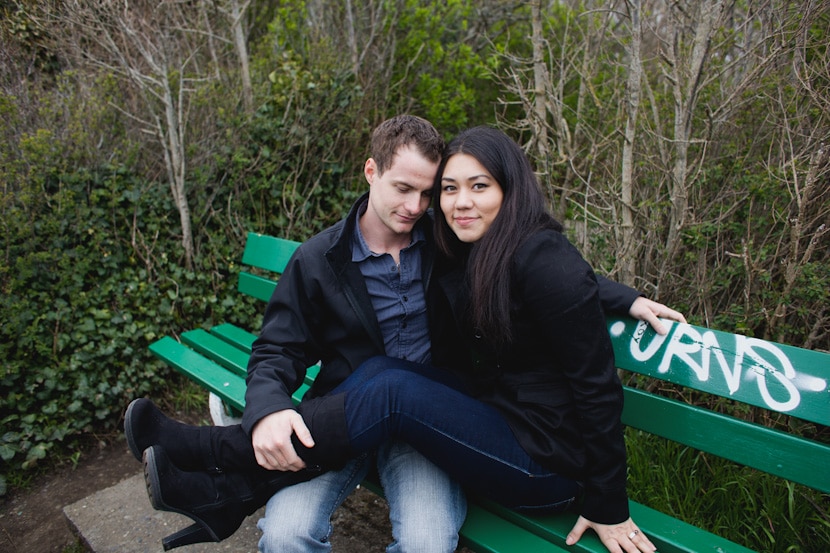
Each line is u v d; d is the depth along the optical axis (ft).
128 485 7.84
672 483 6.61
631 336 5.29
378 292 5.53
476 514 5.00
